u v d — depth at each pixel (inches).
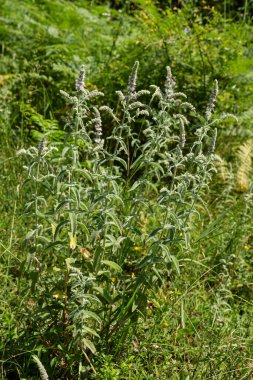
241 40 125.3
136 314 64.7
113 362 65.7
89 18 159.5
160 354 68.8
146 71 116.1
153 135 67.7
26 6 155.8
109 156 64.3
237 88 120.1
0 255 74.4
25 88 116.2
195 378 65.3
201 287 80.8
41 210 83.3
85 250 61.7
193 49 122.3
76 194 61.0
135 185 65.6
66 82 120.6
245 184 106.0
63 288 64.2
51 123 102.9
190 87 115.4
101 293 61.6
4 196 87.5
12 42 138.1
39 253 65.2
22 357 64.4
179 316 72.6
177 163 65.8
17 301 69.3
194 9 133.6
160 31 123.8
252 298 84.4
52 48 132.2
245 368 65.7
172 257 61.2
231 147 117.6
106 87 116.0
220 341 70.1
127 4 158.6
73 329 62.6
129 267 76.2
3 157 96.2
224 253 86.5
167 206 65.6
